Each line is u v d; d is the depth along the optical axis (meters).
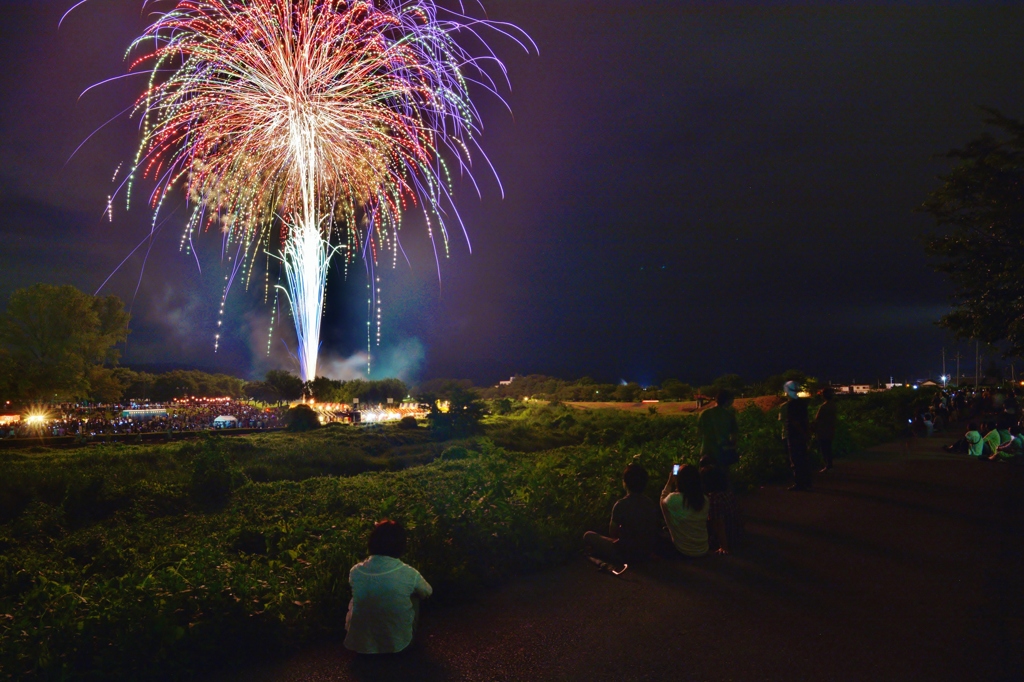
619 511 7.15
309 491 11.49
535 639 5.12
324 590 5.61
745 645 4.95
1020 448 15.60
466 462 15.23
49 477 10.94
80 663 4.53
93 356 35.16
